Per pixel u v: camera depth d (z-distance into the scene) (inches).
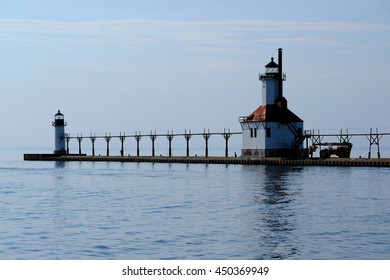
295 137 7504.9
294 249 2529.5
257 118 7578.7
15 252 2514.8
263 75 7628.0
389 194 4382.4
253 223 3122.5
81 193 4731.8
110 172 7426.2
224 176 6284.5
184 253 2471.7
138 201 4133.9
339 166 7165.4
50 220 3289.9
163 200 4180.6
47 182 5885.8
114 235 2834.6
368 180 5482.3
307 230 2920.8
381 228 2965.1
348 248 2536.9
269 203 3919.8
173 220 3245.6
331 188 4803.2
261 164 7534.5
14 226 3102.9
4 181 6038.4
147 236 2802.7
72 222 3216.0
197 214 3459.6
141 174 6919.3
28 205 3949.3
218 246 2586.1
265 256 2413.9
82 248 2573.8
